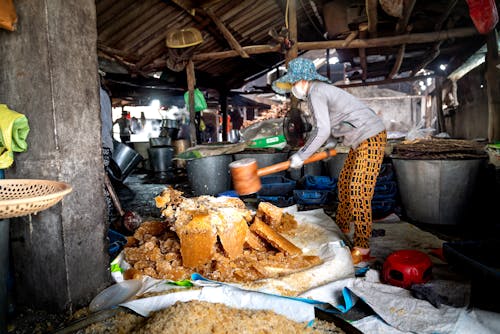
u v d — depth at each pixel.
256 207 4.62
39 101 1.94
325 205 4.64
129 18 5.62
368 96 15.28
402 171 3.79
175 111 14.10
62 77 1.98
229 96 11.56
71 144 2.04
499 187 3.36
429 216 3.58
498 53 4.86
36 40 1.91
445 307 1.79
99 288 2.23
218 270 2.27
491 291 1.82
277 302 1.89
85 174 2.13
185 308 1.77
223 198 2.85
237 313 1.84
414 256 2.18
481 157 3.39
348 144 2.73
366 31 5.80
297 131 4.75
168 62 6.82
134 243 2.81
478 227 3.44
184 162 9.51
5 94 2.02
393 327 1.72
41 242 2.04
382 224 3.61
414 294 1.90
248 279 2.20
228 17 6.73
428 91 12.71
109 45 6.07
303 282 2.12
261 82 17.84
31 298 2.11
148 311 1.91
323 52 13.78
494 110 4.95
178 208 2.49
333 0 5.99
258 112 17.56
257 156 5.26
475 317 1.70
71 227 2.03
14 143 1.87
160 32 6.30
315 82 2.56
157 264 2.35
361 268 2.44
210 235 2.34
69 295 2.02
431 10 5.34
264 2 6.66
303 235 2.94
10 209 1.27
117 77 7.47
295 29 5.67
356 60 8.32
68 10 2.02
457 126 8.10
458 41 6.58
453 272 2.27
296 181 5.19
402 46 6.12
